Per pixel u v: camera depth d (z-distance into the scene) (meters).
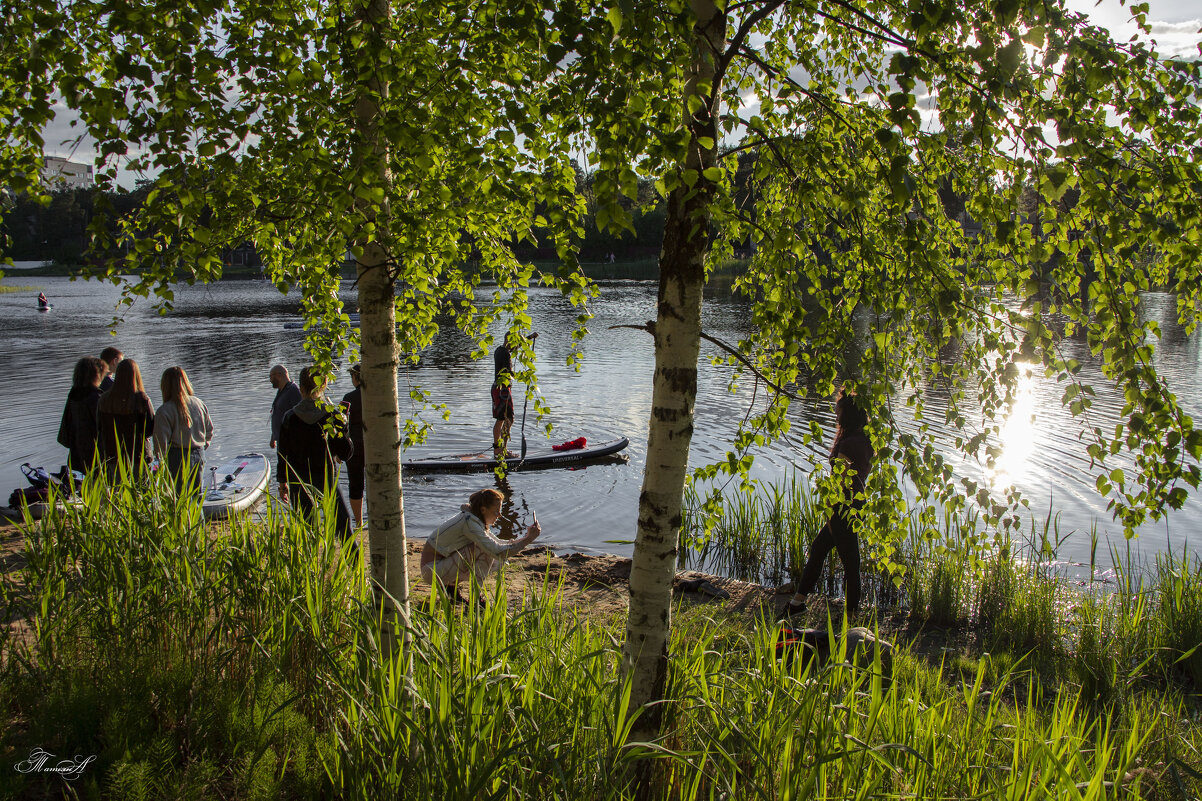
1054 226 3.02
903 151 2.53
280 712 3.13
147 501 4.36
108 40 2.83
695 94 2.71
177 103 2.38
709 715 3.23
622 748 2.71
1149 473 2.81
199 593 3.80
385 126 2.71
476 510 5.72
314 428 6.02
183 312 36.72
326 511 4.38
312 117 2.96
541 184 3.34
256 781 2.73
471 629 3.40
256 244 4.48
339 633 3.76
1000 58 2.49
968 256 3.66
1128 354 2.74
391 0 3.59
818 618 6.45
